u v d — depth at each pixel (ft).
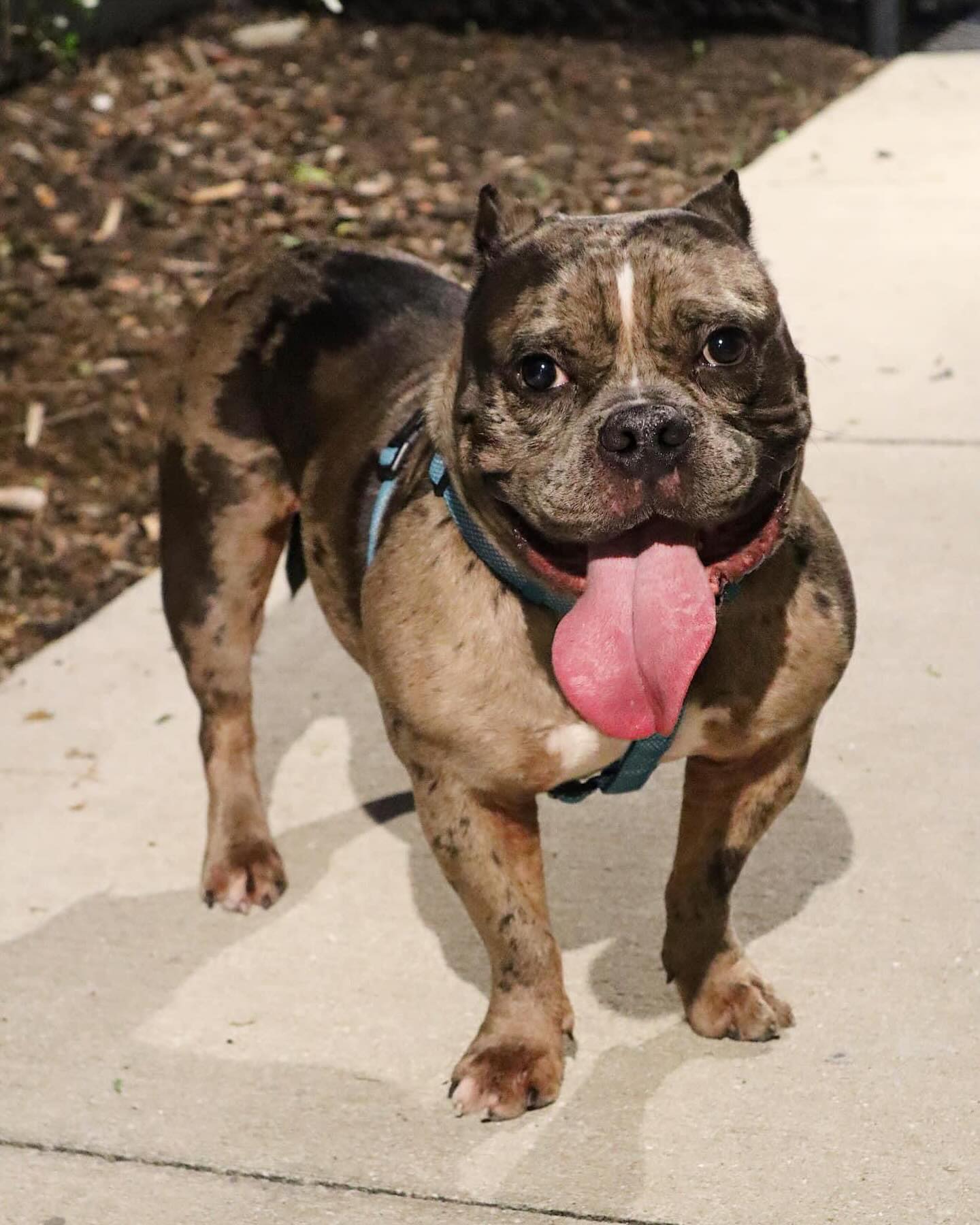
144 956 7.06
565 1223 5.95
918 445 9.76
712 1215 5.94
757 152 15.53
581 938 6.95
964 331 11.16
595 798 7.59
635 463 5.62
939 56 17.99
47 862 7.54
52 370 11.73
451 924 7.09
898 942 6.80
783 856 7.20
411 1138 6.27
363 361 7.10
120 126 15.71
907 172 14.37
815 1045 6.45
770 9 19.30
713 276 5.79
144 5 18.11
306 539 7.11
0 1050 6.71
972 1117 6.15
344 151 15.49
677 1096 6.32
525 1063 6.33
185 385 7.47
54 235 13.60
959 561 8.76
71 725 8.34
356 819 7.64
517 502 5.87
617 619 5.80
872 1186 5.98
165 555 7.51
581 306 5.77
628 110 16.70
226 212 14.19
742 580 6.04
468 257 13.32
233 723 7.46
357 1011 6.75
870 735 7.76
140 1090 6.52
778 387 5.89
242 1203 6.11
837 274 12.30
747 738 6.23
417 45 18.38
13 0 16.52
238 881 7.25
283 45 18.25
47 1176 6.24
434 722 6.16
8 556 9.87
